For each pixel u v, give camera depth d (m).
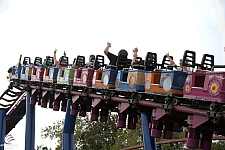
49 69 28.77
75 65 25.81
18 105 37.88
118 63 20.67
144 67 18.67
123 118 20.39
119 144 46.62
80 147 49.94
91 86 22.55
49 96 31.14
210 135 14.96
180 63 17.61
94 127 50.88
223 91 13.13
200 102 14.76
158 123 17.14
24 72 33.62
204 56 15.47
